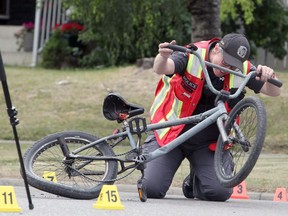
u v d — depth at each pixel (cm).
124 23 4531
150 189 2300
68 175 2162
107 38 5050
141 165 2170
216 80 2206
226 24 5912
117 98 2172
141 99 4875
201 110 2241
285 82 4981
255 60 6269
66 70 5878
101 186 2162
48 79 5350
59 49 6050
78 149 2161
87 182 2203
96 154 2191
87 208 1950
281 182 2933
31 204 1873
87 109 4847
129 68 5428
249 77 2133
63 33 6125
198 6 4550
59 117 4756
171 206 2095
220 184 2134
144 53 5762
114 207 1950
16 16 7206
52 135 2189
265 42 6100
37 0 5703
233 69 2172
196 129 2144
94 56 5931
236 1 5059
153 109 2308
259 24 6006
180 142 2173
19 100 4984
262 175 3100
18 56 6550
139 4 4481
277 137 4372
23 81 5294
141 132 2173
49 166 2184
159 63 2169
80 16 5200
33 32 6581
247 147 2022
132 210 1956
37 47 6384
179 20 5169
